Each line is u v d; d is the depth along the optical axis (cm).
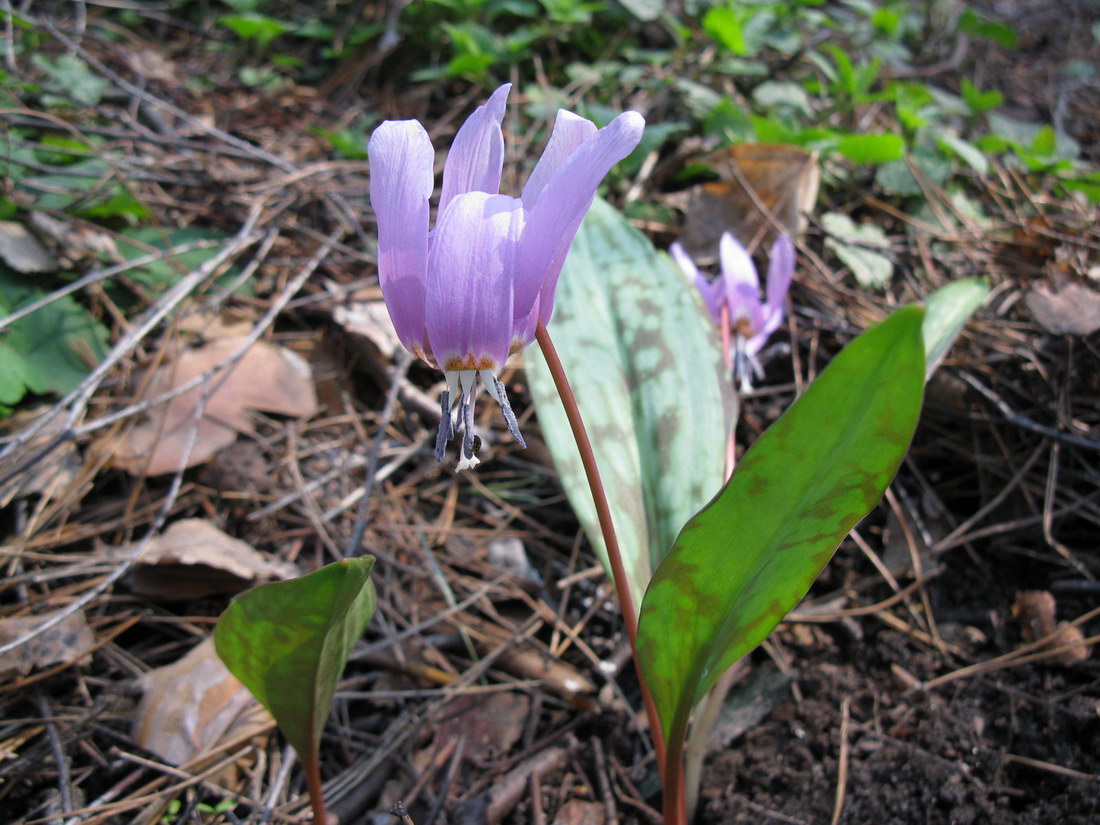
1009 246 48
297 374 41
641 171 52
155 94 57
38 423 32
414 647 33
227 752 28
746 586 19
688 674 21
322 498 37
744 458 17
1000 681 31
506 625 34
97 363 38
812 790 28
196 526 34
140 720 28
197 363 40
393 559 35
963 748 29
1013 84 74
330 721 30
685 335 30
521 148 54
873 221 51
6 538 33
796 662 33
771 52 65
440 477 40
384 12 66
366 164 53
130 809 26
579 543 38
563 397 19
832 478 17
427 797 28
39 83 53
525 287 17
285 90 60
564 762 30
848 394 16
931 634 33
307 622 18
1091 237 47
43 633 29
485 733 30
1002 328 42
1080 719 29
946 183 53
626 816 28
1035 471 38
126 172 47
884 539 37
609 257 32
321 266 47
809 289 45
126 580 32
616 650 33
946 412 39
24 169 44
